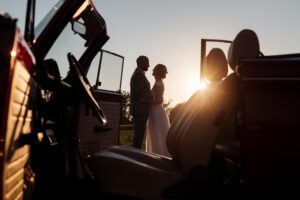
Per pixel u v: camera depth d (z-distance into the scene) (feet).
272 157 6.17
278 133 6.18
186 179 6.82
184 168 6.80
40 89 6.70
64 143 7.52
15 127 4.87
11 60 4.38
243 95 6.40
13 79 4.42
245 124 6.31
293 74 6.38
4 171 4.31
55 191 7.26
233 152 7.40
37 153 7.00
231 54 7.41
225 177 7.86
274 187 6.14
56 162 7.35
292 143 6.12
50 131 7.45
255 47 7.59
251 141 6.26
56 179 7.29
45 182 7.23
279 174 6.13
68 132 7.39
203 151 6.79
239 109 7.32
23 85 5.18
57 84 6.67
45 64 6.75
